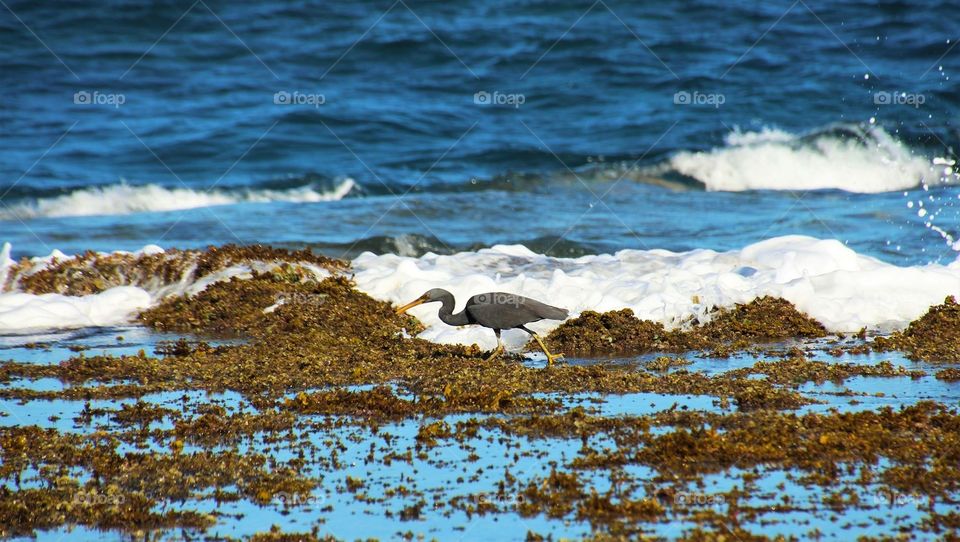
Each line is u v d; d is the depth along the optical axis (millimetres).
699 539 28859
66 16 149000
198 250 71688
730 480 33438
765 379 47125
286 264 68125
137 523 31109
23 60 137875
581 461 35344
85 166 106750
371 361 52406
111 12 149875
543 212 94688
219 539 29938
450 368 50312
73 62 138625
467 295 61969
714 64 135625
